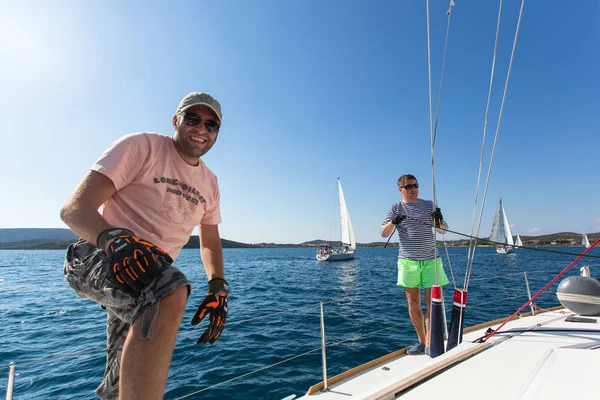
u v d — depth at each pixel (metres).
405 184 3.60
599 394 1.14
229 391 4.16
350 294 13.77
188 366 5.04
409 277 3.40
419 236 3.43
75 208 0.94
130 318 0.88
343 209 44.19
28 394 4.24
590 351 1.56
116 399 1.17
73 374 4.88
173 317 0.78
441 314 2.76
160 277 0.81
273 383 4.37
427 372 1.51
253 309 10.27
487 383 1.34
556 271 20.09
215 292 1.33
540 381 1.30
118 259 0.83
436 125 2.86
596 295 2.91
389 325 7.53
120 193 1.16
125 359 0.74
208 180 1.46
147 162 1.20
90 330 7.85
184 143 1.27
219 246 1.61
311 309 9.77
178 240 1.33
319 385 2.58
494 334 2.26
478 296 11.38
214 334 1.19
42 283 20.12
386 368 2.92
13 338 7.27
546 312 3.95
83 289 0.99
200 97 1.30
